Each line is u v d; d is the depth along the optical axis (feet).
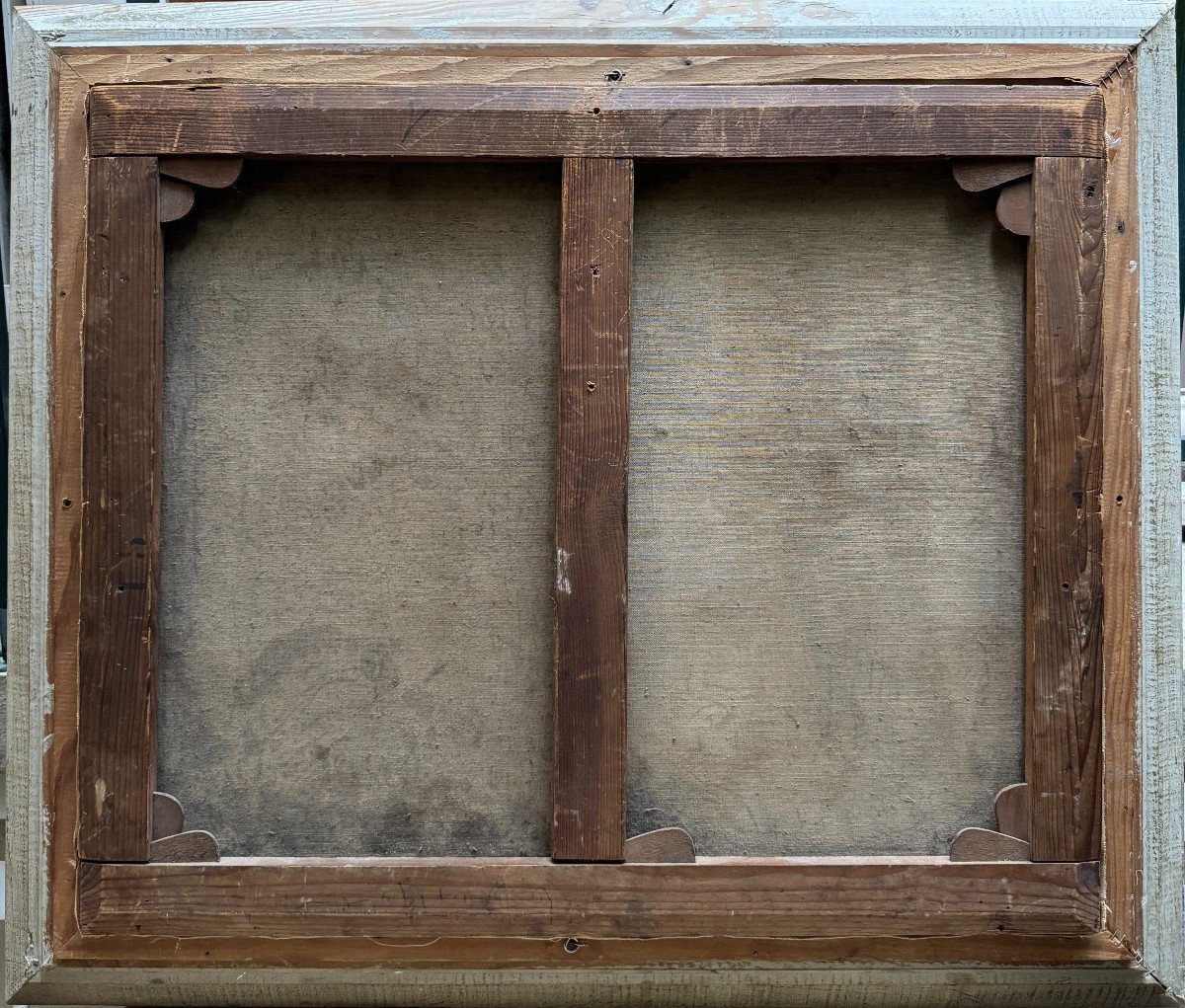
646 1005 2.38
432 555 2.35
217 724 2.33
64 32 2.39
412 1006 2.39
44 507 2.35
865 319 2.37
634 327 2.35
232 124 2.27
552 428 2.35
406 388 2.36
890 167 2.38
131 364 2.26
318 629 2.34
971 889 2.23
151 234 2.27
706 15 2.39
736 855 2.30
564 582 2.25
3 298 2.89
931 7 2.39
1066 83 2.38
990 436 2.36
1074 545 2.27
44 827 2.32
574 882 2.24
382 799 2.32
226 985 2.35
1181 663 2.36
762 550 2.35
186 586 2.34
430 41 2.38
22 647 2.35
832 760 2.33
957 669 2.34
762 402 2.36
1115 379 2.36
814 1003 2.37
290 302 2.36
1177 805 2.34
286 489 2.35
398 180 2.37
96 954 2.29
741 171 2.37
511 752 2.33
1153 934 2.32
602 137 2.27
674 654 2.33
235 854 2.30
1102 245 2.29
